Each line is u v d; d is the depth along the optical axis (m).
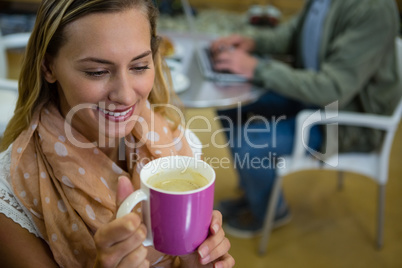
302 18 2.19
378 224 2.07
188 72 1.89
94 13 0.70
